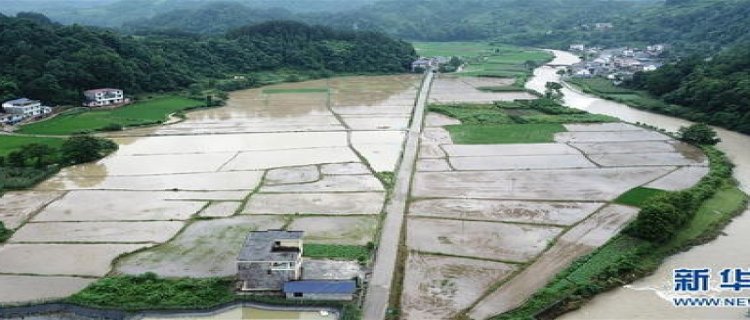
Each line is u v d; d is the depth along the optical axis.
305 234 58.12
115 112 122.00
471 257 52.75
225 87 153.62
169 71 153.25
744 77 113.38
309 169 80.88
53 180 77.06
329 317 43.66
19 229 60.62
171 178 77.44
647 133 98.81
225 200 68.69
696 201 63.44
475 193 70.00
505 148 90.50
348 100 137.25
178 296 45.81
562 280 47.53
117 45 150.75
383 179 75.44
